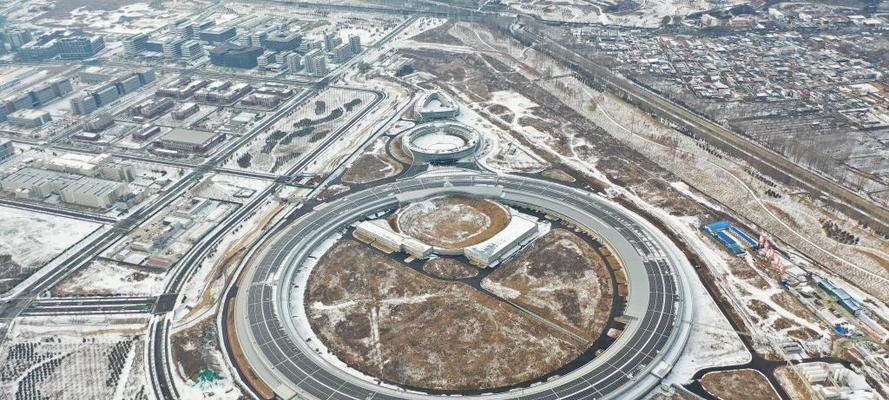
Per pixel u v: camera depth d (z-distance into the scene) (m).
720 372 171.75
